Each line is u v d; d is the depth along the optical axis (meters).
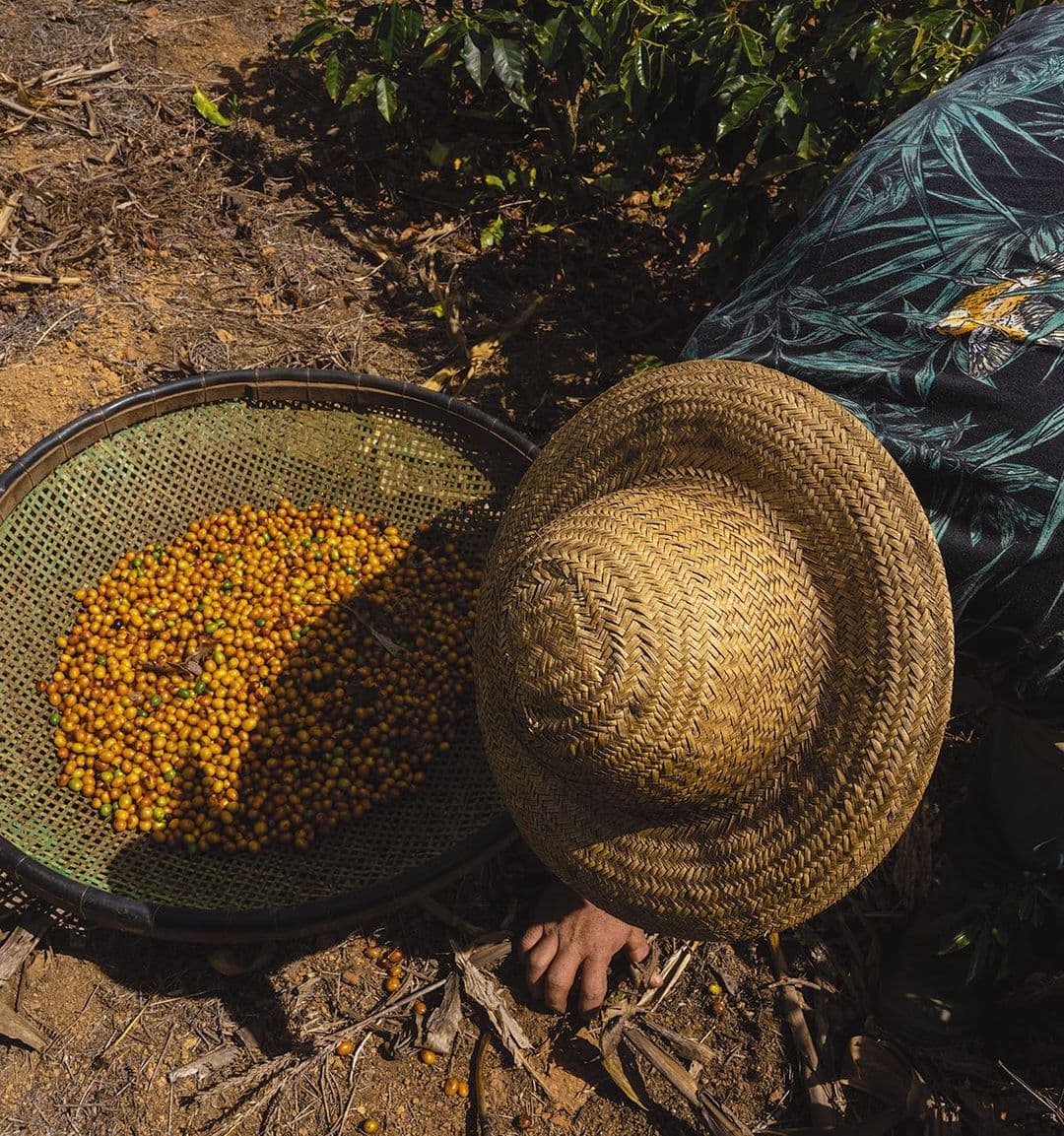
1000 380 1.52
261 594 3.10
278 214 4.10
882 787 1.47
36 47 4.34
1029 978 2.43
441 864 2.32
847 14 3.13
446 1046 2.44
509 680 1.53
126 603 2.99
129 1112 2.32
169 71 4.43
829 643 1.50
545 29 3.67
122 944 2.51
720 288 3.47
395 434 3.28
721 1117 2.36
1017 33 2.04
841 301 1.69
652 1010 2.54
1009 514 1.50
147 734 2.78
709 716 1.43
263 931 2.24
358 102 4.33
